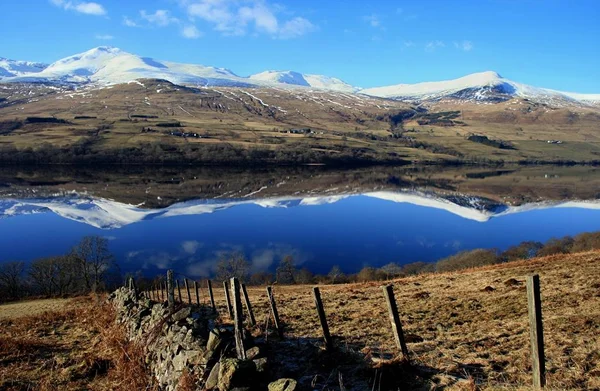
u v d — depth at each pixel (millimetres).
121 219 116750
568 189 173875
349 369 12375
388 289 12250
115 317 24312
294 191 168625
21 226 106812
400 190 173250
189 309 16422
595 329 14719
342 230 108438
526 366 11805
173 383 13000
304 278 65188
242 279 65750
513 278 27156
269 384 10547
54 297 49719
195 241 95250
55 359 19484
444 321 18672
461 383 10891
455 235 104500
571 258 33625
